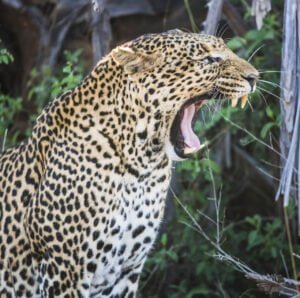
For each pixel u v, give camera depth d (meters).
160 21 24.23
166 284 22.08
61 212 14.78
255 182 23.45
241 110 21.72
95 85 14.86
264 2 16.62
